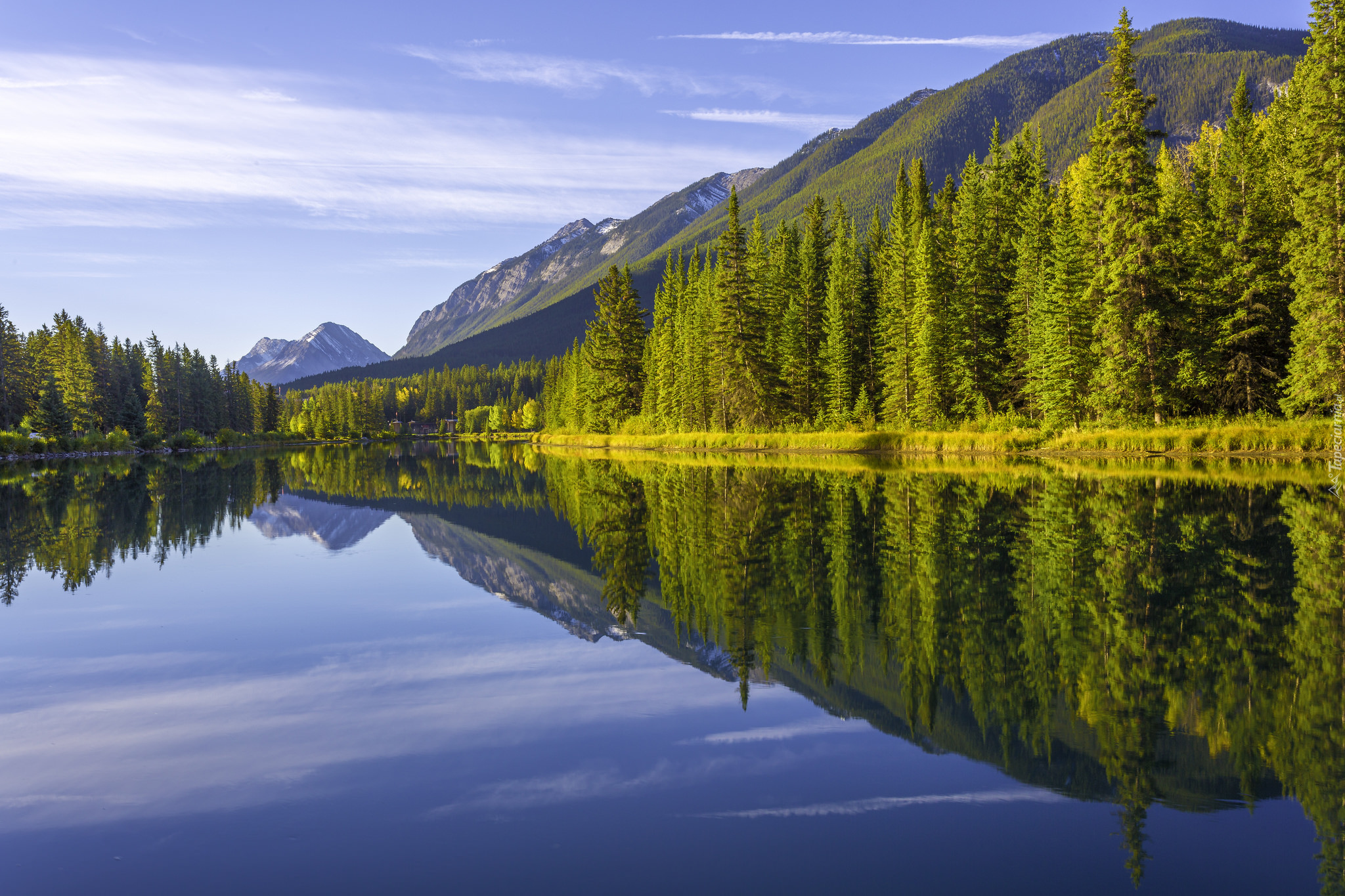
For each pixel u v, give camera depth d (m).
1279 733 5.76
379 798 5.04
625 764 5.51
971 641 8.23
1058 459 36.00
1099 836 4.46
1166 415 38.31
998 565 12.02
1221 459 31.55
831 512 18.97
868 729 6.09
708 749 5.75
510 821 4.71
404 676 7.59
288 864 4.28
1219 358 37.16
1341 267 30.73
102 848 4.49
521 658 8.18
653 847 4.39
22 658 8.32
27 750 5.88
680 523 18.77
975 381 49.09
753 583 11.48
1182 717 6.12
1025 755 5.54
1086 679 7.03
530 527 19.84
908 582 11.12
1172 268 37.44
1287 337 36.62
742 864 4.19
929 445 46.91
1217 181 39.34
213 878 4.16
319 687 7.30
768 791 5.07
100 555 15.41
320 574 13.21
